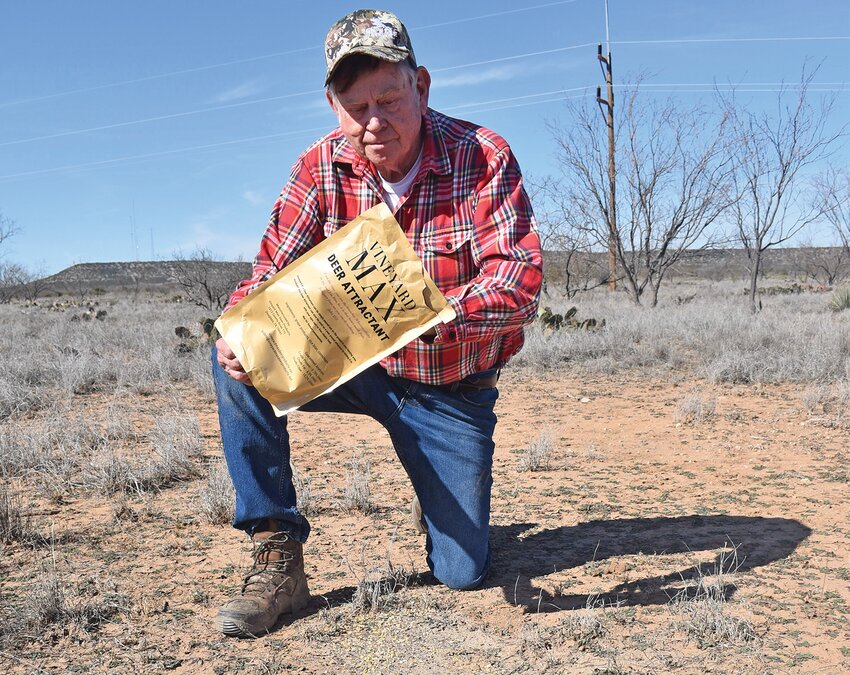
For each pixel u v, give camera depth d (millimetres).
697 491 4297
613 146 20781
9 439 5152
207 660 2428
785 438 5613
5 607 2803
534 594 2869
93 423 5910
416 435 2746
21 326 17531
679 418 6348
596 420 6484
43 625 2660
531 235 2486
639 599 2811
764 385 8086
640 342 11414
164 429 5578
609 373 9062
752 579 2967
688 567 3119
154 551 3438
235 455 2643
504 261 2430
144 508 4090
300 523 2717
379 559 3271
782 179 17359
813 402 6672
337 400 2797
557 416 6695
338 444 5699
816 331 10836
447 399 2701
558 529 3662
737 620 2570
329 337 2330
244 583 2701
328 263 2322
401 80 2338
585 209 21094
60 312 26078
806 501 4039
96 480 4488
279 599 2666
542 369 9375
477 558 2832
